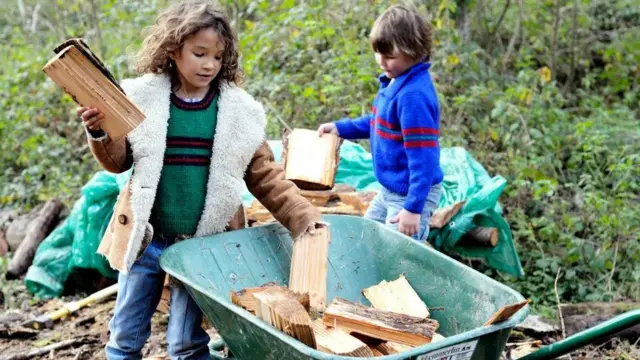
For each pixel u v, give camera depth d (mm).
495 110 6547
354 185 5402
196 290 2945
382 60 4117
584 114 8055
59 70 2840
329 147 4672
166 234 3381
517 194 6156
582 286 5332
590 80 8352
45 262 5477
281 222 3486
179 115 3258
